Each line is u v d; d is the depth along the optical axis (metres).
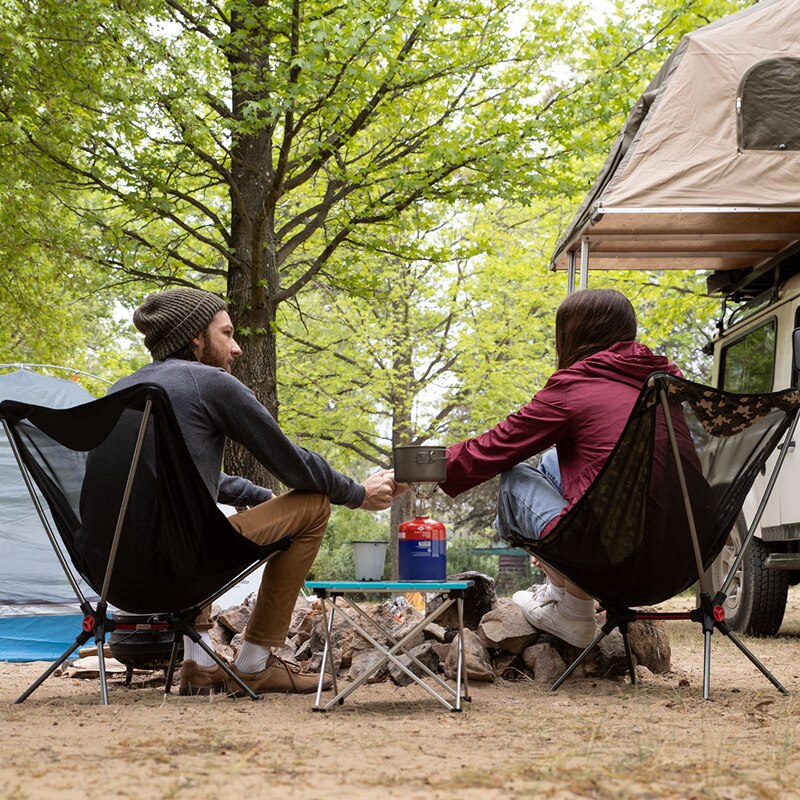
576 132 11.76
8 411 3.35
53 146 10.50
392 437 20.23
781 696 3.53
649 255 7.81
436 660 4.14
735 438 3.54
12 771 2.05
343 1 10.18
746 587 7.17
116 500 3.31
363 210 11.27
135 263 12.09
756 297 7.80
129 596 3.45
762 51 6.51
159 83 9.36
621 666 4.23
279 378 19.17
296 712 3.17
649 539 3.53
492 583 4.52
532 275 16.61
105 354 18.66
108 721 2.91
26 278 13.25
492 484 27.81
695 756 2.32
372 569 3.66
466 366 18.77
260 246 10.48
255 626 3.66
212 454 3.49
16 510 6.32
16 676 4.91
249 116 9.68
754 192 6.36
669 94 6.52
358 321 18.98
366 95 10.37
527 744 2.49
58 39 9.52
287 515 3.52
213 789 1.88
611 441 3.71
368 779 2.00
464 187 11.12
